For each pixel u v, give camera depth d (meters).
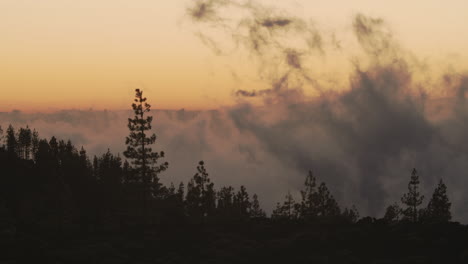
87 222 60.81
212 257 49.53
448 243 50.12
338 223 61.78
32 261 44.09
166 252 50.88
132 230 58.19
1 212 59.16
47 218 60.59
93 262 45.75
